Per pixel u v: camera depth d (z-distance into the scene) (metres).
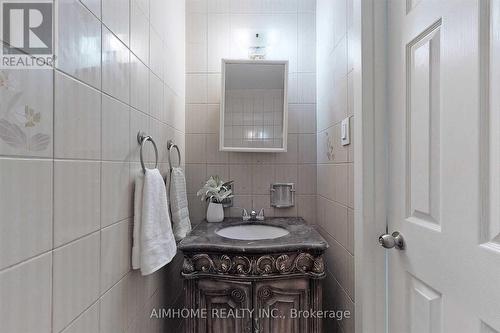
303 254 1.16
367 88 0.97
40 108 0.53
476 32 0.60
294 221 1.63
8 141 0.46
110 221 0.79
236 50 1.75
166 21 1.34
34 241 0.51
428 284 0.75
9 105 0.47
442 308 0.70
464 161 0.63
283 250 1.14
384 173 0.97
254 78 1.69
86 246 0.67
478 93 0.59
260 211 1.69
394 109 0.92
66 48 0.60
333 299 1.38
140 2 1.02
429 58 0.75
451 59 0.67
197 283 1.17
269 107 1.70
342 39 1.23
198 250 1.16
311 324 1.16
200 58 1.75
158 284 1.23
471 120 0.61
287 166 1.76
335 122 1.35
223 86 1.67
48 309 0.54
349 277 1.14
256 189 1.75
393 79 0.93
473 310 0.60
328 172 1.48
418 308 0.80
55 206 0.56
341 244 1.26
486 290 0.57
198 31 1.75
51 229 0.55
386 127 0.97
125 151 0.89
